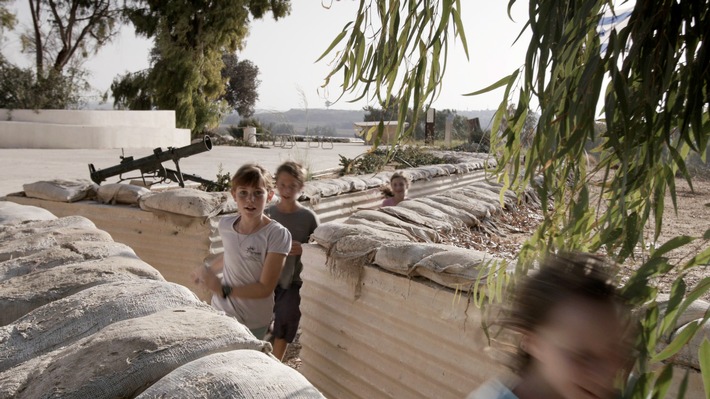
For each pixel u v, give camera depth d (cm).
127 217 648
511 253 615
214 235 619
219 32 3597
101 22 3675
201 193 626
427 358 334
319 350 414
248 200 406
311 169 1339
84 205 679
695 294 163
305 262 420
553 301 139
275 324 491
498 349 159
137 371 163
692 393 218
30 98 3055
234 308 415
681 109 181
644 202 216
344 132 4238
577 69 193
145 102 3766
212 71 3753
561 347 137
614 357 138
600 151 206
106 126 2978
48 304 214
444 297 316
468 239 629
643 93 182
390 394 362
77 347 179
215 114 3772
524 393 144
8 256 292
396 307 347
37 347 195
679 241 172
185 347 171
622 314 141
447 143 2203
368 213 526
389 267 346
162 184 1180
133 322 186
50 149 2773
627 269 232
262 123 3972
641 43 178
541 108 191
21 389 171
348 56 234
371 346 370
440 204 703
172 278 635
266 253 414
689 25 182
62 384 162
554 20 186
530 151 204
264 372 159
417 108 226
